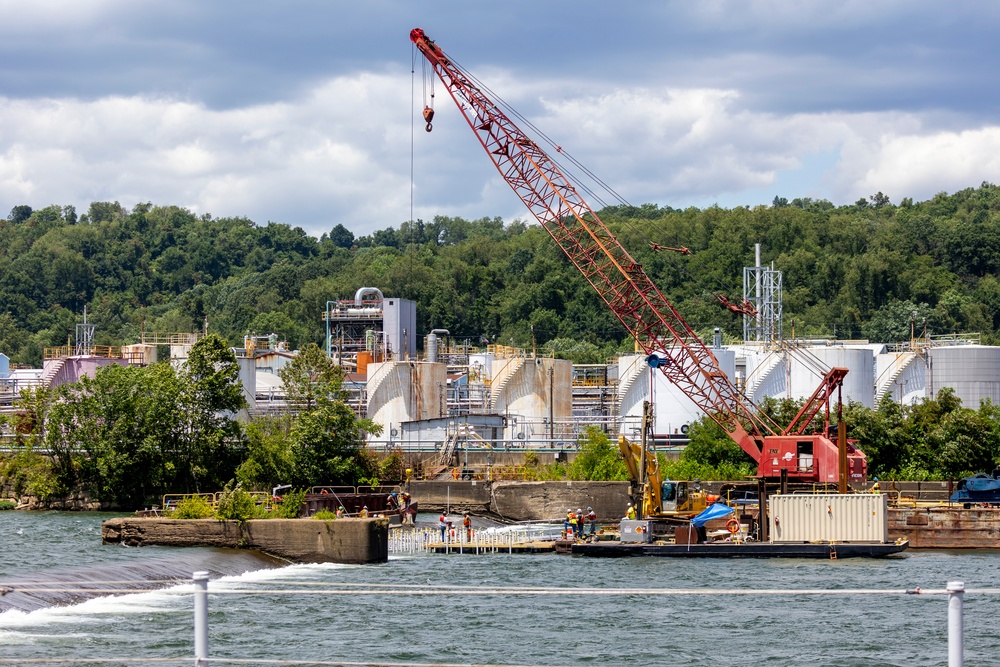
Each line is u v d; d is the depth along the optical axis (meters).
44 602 97.06
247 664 79.81
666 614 102.75
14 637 85.31
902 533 161.25
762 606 107.38
